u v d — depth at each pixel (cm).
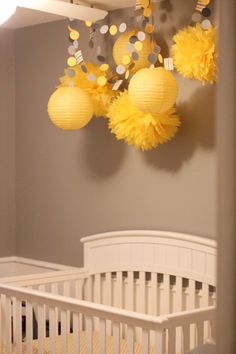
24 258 374
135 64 289
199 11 273
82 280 322
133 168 313
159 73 261
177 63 264
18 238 378
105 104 304
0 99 373
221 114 60
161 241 295
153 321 208
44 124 359
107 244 317
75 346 241
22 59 371
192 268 283
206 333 257
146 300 305
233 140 59
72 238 345
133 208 313
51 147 356
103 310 225
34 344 292
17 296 263
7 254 378
